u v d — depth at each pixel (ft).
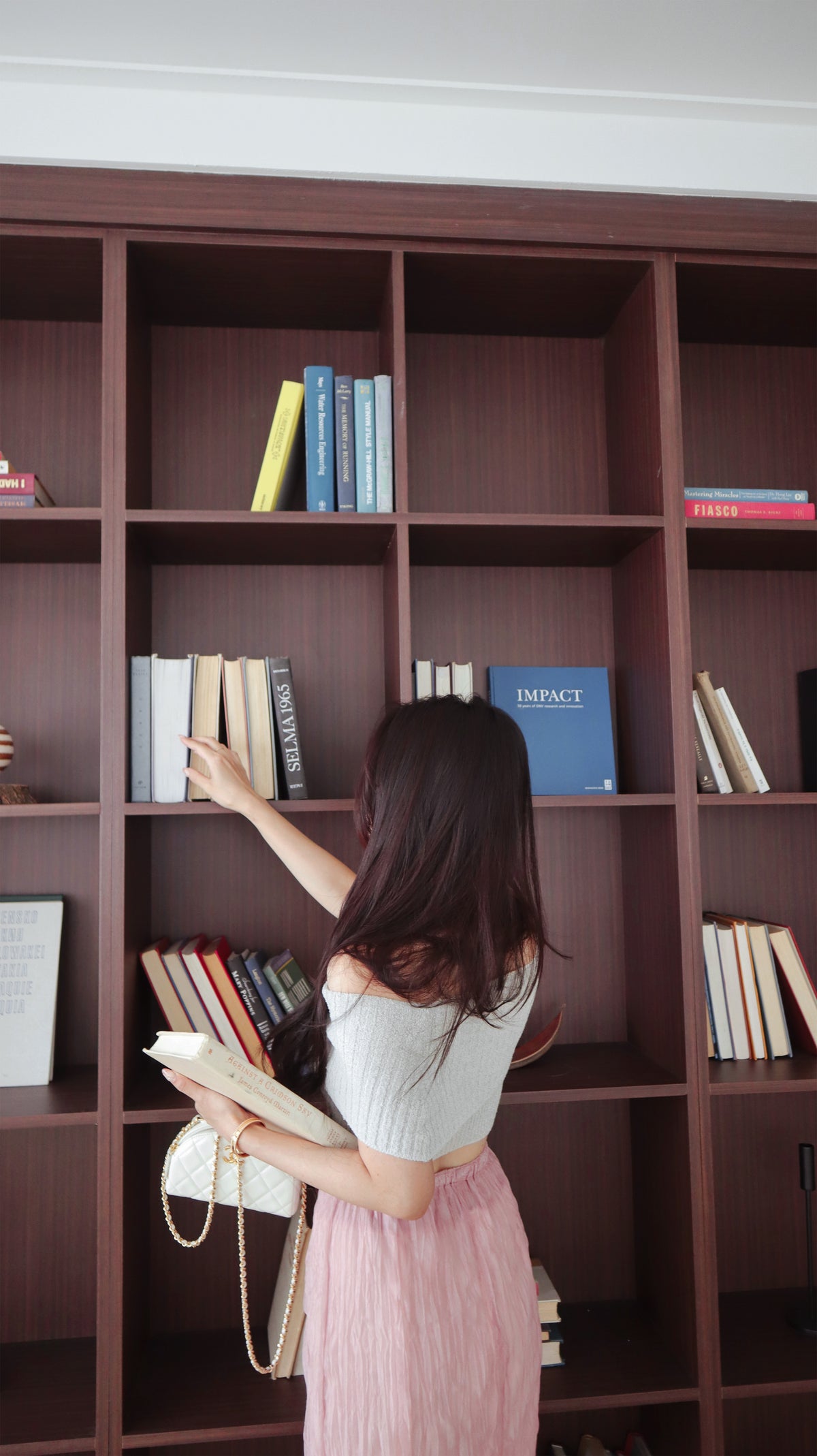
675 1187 5.65
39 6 4.82
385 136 5.53
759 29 5.10
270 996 5.57
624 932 6.63
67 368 6.46
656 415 5.84
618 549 6.30
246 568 6.50
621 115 5.75
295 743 5.58
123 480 5.37
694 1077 5.47
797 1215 6.64
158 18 4.92
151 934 6.18
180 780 5.41
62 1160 6.06
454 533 5.78
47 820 6.21
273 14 4.92
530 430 6.84
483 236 5.60
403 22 5.00
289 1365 5.47
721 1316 6.15
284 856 5.16
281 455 5.63
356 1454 3.68
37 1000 5.77
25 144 5.29
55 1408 5.19
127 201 5.37
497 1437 3.76
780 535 5.95
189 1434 4.96
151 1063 5.89
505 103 5.62
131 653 5.52
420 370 6.79
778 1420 6.56
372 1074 3.45
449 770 3.76
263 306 6.30
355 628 6.55
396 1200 3.43
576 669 6.48
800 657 6.96
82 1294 6.00
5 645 6.25
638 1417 6.29
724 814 6.78
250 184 5.45
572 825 6.64
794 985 6.08
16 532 5.58
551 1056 6.19
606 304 6.41
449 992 3.54
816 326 6.81
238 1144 4.02
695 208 5.80
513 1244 4.05
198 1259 6.10
